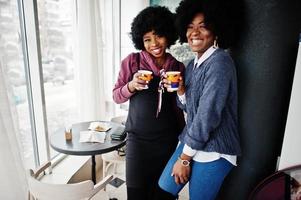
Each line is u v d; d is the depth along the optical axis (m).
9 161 1.32
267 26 1.06
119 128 1.88
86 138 1.71
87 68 2.56
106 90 3.26
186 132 1.17
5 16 1.66
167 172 1.28
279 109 1.14
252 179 1.25
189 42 1.12
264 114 1.15
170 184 1.25
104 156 2.09
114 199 2.08
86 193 1.18
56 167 2.27
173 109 1.44
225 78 0.97
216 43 1.10
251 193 1.17
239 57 1.19
